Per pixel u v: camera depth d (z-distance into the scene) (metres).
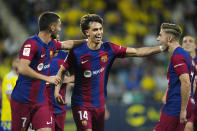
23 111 19.28
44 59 19.12
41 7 53.06
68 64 20.45
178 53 19.75
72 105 20.77
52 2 53.88
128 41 51.69
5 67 47.91
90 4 55.69
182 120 19.50
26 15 53.19
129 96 40.78
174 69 19.81
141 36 53.62
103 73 20.42
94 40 19.78
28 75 18.12
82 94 20.38
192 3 60.38
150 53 20.61
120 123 37.41
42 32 19.03
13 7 54.16
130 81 44.50
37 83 19.11
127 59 45.91
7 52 50.06
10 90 25.08
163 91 41.50
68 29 52.00
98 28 19.72
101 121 20.80
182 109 19.48
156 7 58.47
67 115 36.12
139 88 43.59
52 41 19.61
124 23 54.84
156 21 56.03
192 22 57.91
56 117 23.17
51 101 22.86
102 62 20.22
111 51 20.34
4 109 25.77
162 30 20.52
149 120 37.88
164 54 48.38
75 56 20.09
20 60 18.31
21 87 19.17
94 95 20.31
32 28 51.44
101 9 55.53
